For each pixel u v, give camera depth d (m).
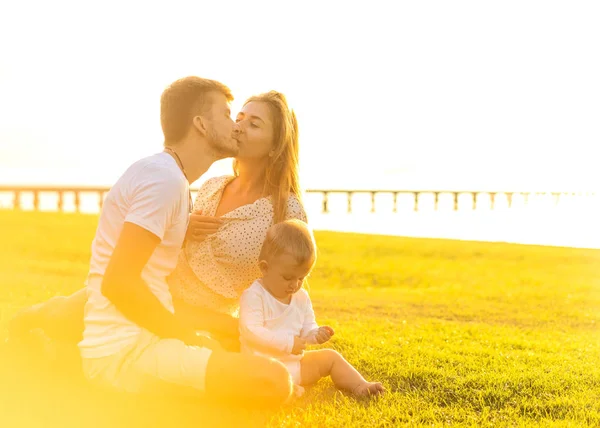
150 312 3.33
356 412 3.76
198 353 3.47
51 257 17.61
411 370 5.01
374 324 8.28
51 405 3.58
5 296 8.18
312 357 4.21
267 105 4.09
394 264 20.22
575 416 3.97
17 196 83.06
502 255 22.62
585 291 14.81
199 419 3.45
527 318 10.29
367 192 90.38
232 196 4.30
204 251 4.02
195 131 3.61
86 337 3.49
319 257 21.16
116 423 3.37
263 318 3.90
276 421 3.52
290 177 4.21
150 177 3.36
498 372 5.20
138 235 3.28
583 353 6.70
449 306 11.38
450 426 3.67
